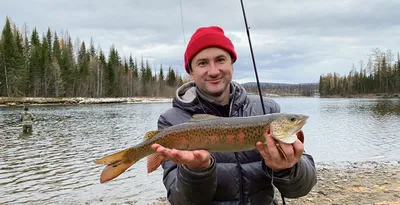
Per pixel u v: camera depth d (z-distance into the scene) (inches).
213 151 117.9
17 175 500.4
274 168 105.4
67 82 3531.0
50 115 1657.2
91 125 1230.3
